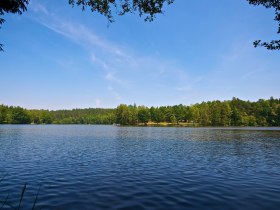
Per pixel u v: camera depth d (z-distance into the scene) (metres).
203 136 65.56
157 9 8.82
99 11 8.92
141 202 11.81
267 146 39.81
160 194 13.16
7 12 7.77
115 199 12.28
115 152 31.92
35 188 14.37
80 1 8.84
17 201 11.91
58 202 11.78
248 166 21.94
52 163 23.27
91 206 11.20
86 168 20.78
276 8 8.77
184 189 14.22
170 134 75.62
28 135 67.88
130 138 58.69
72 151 32.75
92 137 62.25
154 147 38.28
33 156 27.91
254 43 9.49
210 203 11.67
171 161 24.69
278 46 9.10
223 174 18.53
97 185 15.12
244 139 54.81
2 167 21.14
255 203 11.67
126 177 17.39
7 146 38.72
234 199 12.30
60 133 81.75
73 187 14.62
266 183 15.66
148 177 17.41
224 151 33.19
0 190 13.88
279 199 12.29
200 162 24.05
